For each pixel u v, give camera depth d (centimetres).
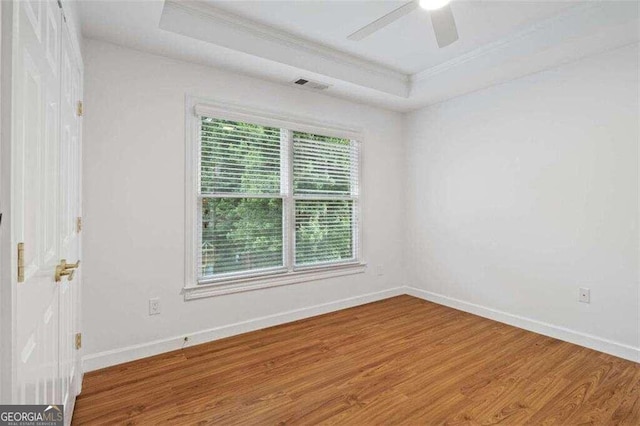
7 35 76
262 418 191
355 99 385
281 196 342
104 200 249
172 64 277
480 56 315
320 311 368
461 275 382
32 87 97
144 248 265
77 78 202
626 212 262
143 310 265
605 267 273
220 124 304
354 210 404
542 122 310
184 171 283
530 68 305
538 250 315
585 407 201
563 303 299
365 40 298
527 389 221
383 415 194
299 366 251
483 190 359
